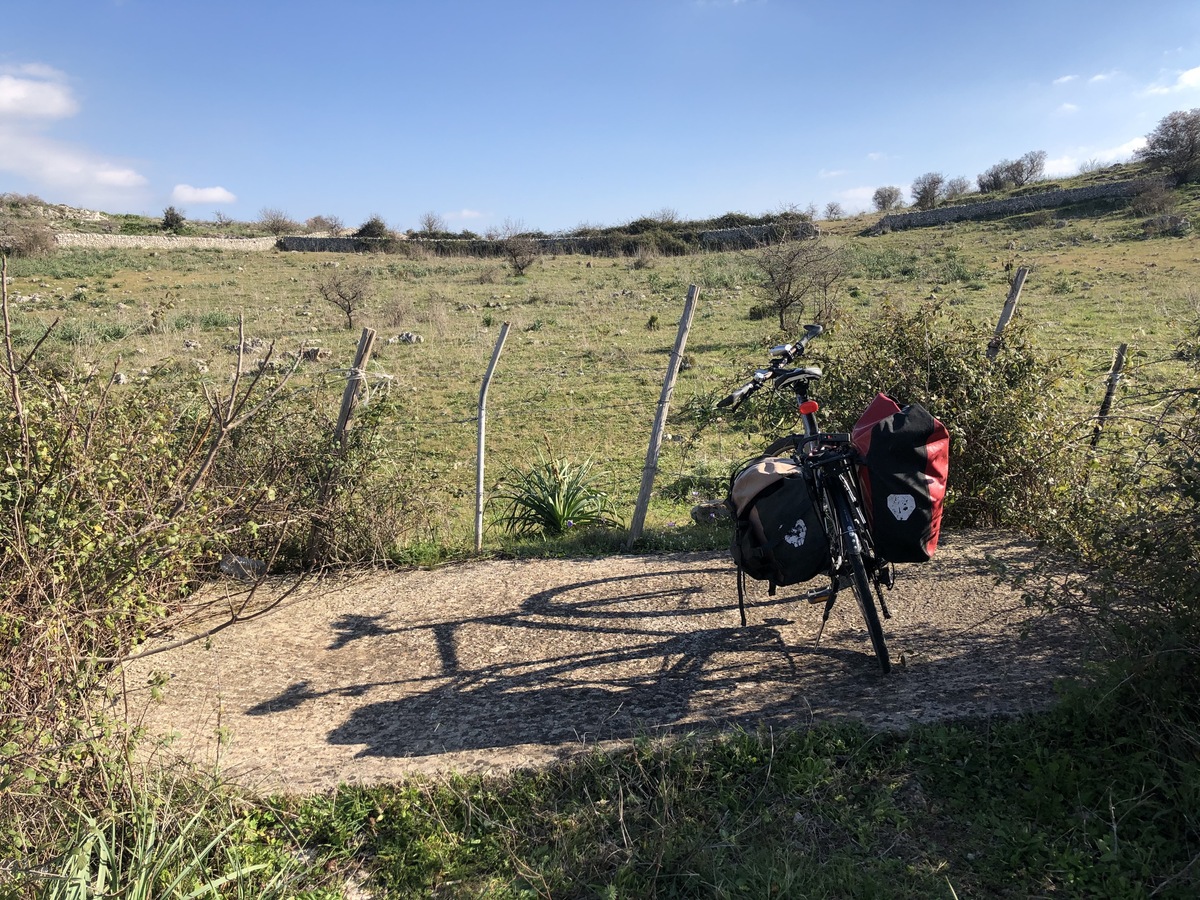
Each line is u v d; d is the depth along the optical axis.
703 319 23.05
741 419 11.85
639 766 2.86
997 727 2.91
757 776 2.82
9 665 2.74
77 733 2.77
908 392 5.84
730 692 3.47
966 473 5.66
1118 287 22.62
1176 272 24.28
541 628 4.45
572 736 3.21
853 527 3.44
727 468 9.12
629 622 4.41
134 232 56.12
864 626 4.06
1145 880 2.25
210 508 4.05
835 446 3.57
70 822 2.67
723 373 15.92
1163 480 3.05
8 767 2.62
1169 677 2.78
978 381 5.62
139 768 2.91
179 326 22.84
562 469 7.47
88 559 3.10
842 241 43.59
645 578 5.12
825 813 2.62
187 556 3.72
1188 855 2.31
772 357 4.04
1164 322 16.81
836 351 6.25
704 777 2.82
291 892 2.50
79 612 2.97
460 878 2.55
